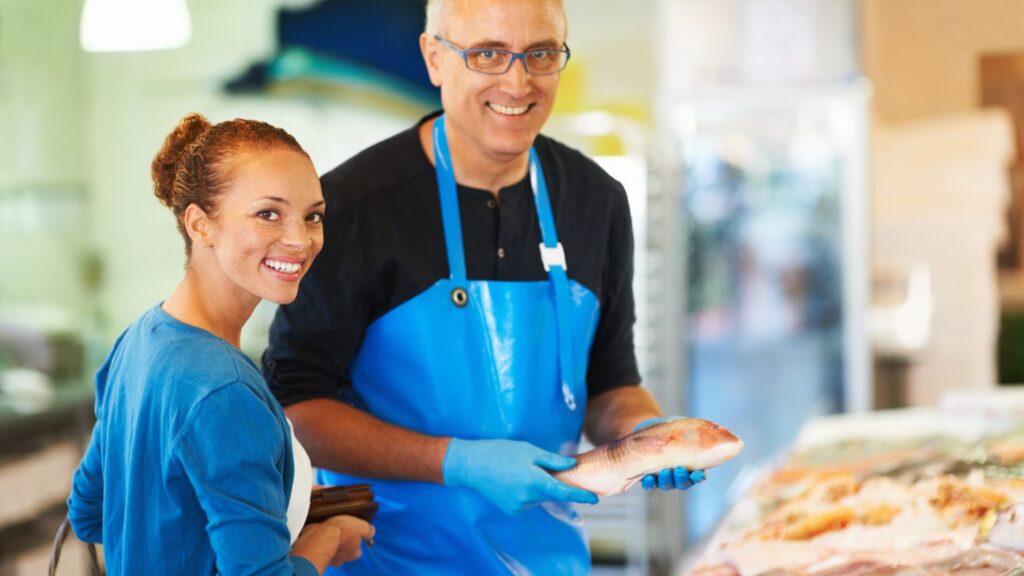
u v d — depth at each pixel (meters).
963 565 1.64
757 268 4.70
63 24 4.89
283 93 4.81
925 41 5.18
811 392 4.74
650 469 1.49
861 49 4.30
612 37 4.61
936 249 4.88
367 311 1.71
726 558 1.84
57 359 4.61
